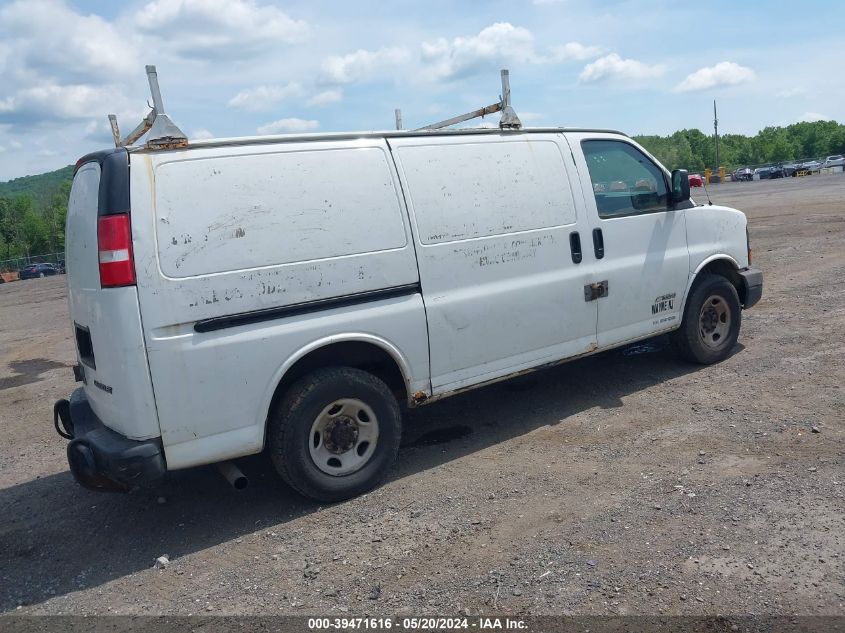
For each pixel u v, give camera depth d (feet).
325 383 14.69
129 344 12.98
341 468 15.29
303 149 14.85
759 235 52.31
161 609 11.91
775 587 10.78
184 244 13.38
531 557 12.27
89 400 15.60
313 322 14.60
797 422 16.93
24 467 19.74
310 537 13.85
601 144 19.69
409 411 20.70
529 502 14.35
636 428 17.67
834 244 43.62
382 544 13.28
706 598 10.67
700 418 17.85
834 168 190.29
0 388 30.17
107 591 12.71
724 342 22.26
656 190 20.54
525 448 17.21
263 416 14.28
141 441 13.24
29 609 12.34
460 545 12.94
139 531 14.96
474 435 18.44
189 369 13.42
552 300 18.07
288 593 11.97
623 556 12.00
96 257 13.32
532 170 17.92
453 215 16.47
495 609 10.92
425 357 16.17
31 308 65.10
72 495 17.34
